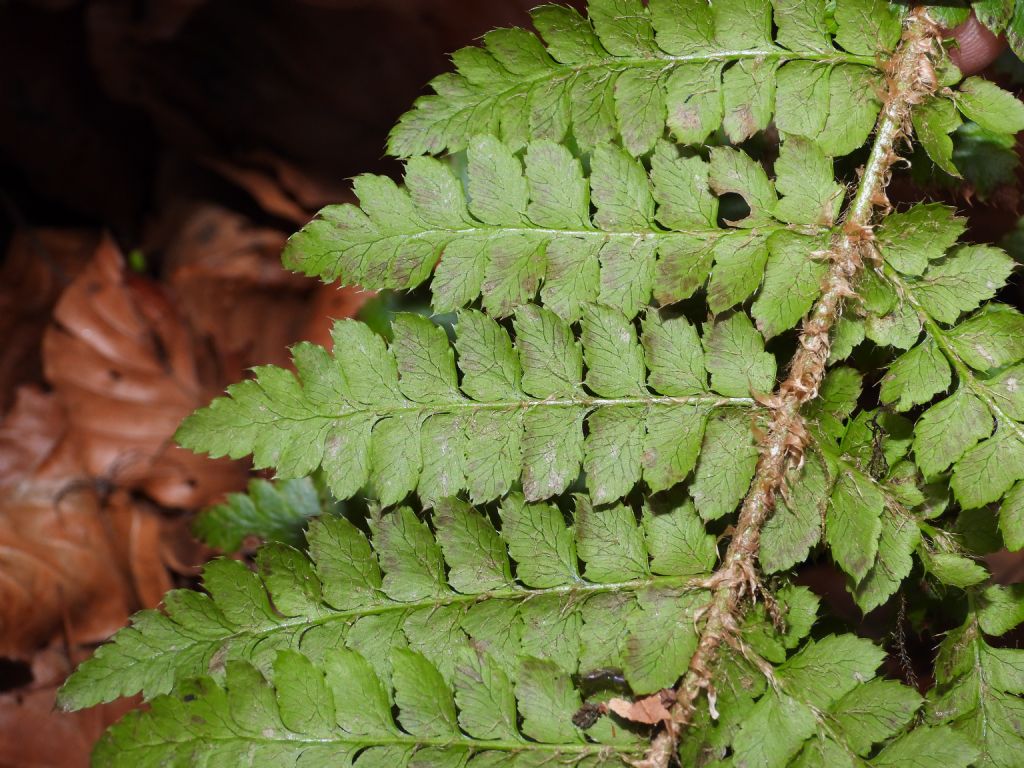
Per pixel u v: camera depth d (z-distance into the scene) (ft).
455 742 0.80
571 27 0.84
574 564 0.82
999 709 0.83
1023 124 0.82
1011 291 0.99
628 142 0.84
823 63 0.84
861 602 0.81
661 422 0.83
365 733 0.80
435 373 0.84
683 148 0.85
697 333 0.86
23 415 1.40
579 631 0.82
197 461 1.34
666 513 0.83
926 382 0.82
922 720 0.83
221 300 1.48
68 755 1.22
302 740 0.80
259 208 1.61
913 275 0.82
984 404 0.81
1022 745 0.82
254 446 0.83
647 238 0.84
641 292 0.84
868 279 0.83
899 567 0.80
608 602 0.82
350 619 0.82
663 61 0.84
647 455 0.82
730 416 0.83
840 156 0.87
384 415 0.84
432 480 0.83
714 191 0.83
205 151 1.64
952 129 0.83
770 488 0.81
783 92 0.84
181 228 1.60
